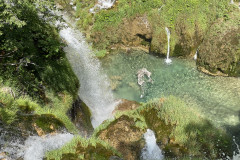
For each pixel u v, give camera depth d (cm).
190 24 1327
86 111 1045
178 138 830
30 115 764
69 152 729
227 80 1205
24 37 884
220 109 1056
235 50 1202
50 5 789
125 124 889
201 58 1285
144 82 1219
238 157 814
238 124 980
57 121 814
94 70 1273
